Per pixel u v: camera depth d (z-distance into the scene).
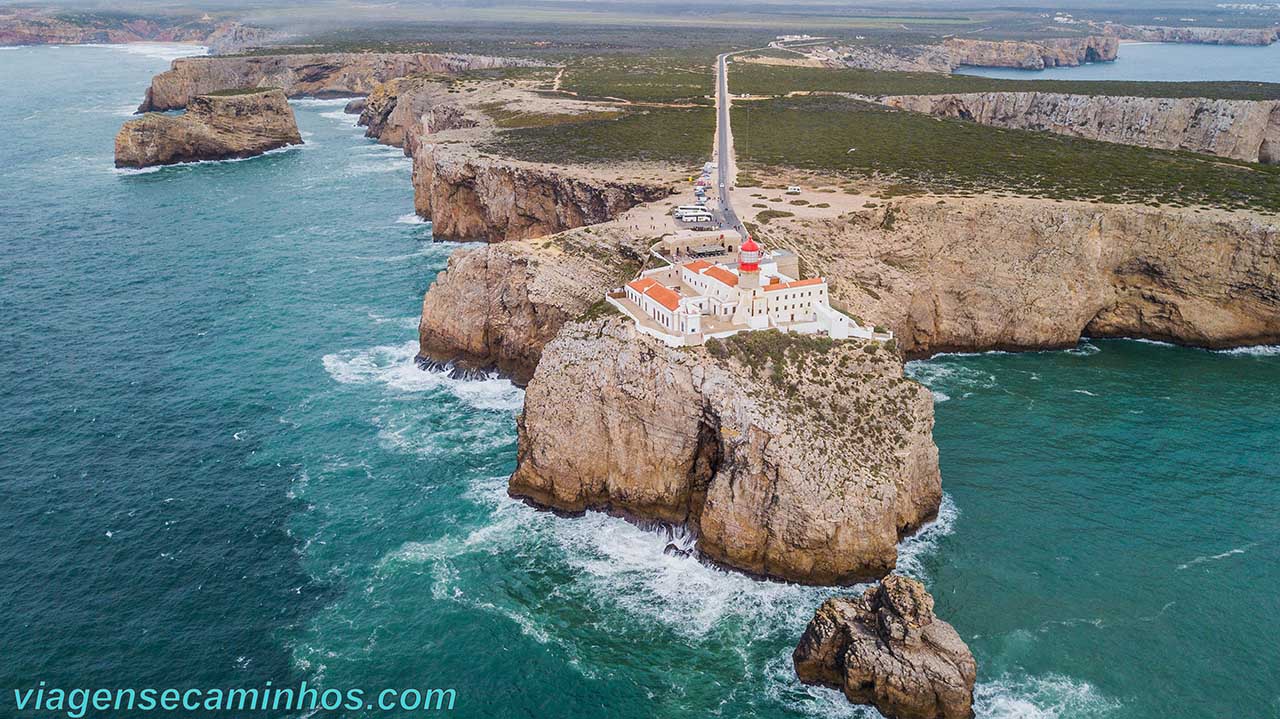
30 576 82.94
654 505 92.06
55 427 108.44
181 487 97.19
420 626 78.44
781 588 82.81
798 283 97.44
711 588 83.06
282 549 87.75
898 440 88.50
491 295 121.25
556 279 116.94
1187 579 82.62
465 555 87.44
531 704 71.00
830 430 87.44
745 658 75.19
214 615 79.25
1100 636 76.31
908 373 123.88
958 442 104.75
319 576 84.25
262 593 81.94
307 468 101.25
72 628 77.12
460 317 122.44
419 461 103.00
